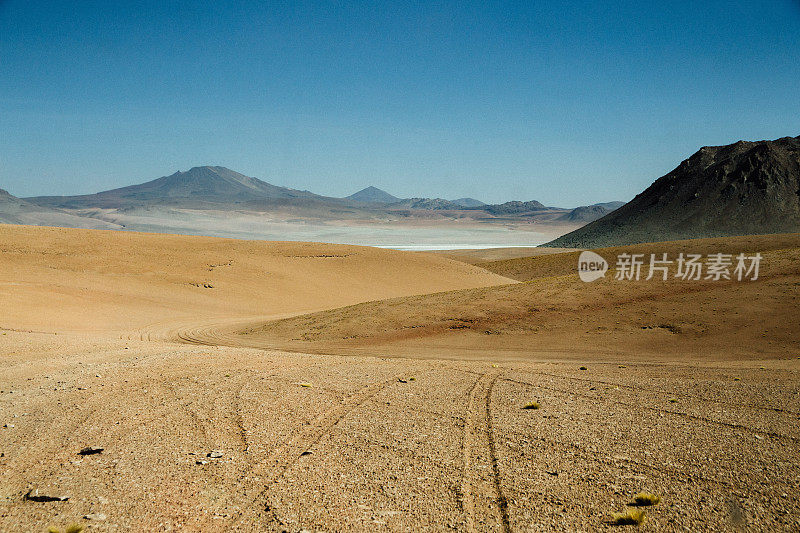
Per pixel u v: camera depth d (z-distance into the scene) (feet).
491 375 65.77
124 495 27.27
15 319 132.16
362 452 34.27
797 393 52.60
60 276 199.41
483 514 25.59
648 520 24.82
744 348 91.56
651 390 55.36
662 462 32.37
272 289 228.22
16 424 39.47
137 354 79.41
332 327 126.41
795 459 32.50
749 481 29.25
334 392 52.70
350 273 278.67
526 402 48.88
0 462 31.81
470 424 41.09
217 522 24.63
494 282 314.96
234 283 226.38
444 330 116.57
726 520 24.82
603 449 34.81
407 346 105.81
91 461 32.04
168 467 31.19
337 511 25.80
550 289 143.43
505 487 28.76
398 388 55.26
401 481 29.53
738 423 41.04
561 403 48.55
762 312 106.63
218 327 144.87
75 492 27.55
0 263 206.28
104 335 122.01
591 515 25.48
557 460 32.83
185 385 54.70
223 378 59.41
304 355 88.17
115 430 38.29
